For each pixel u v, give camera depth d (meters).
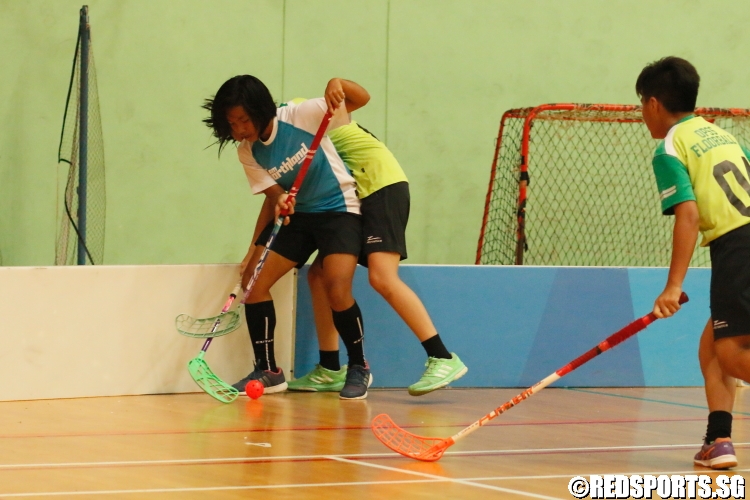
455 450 7.79
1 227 15.47
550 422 9.48
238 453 7.40
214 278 11.46
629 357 12.88
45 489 6.06
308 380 11.64
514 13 18.17
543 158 18.22
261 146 10.55
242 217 16.80
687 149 7.36
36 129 15.59
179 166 16.36
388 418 7.72
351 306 11.02
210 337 10.60
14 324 10.32
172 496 5.89
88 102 15.09
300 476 6.57
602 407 10.71
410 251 17.64
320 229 11.01
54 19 15.64
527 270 12.53
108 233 15.94
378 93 17.42
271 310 11.29
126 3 15.96
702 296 13.17
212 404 10.34
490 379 12.37
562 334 12.65
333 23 17.14
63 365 10.59
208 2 16.42
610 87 18.81
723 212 7.16
